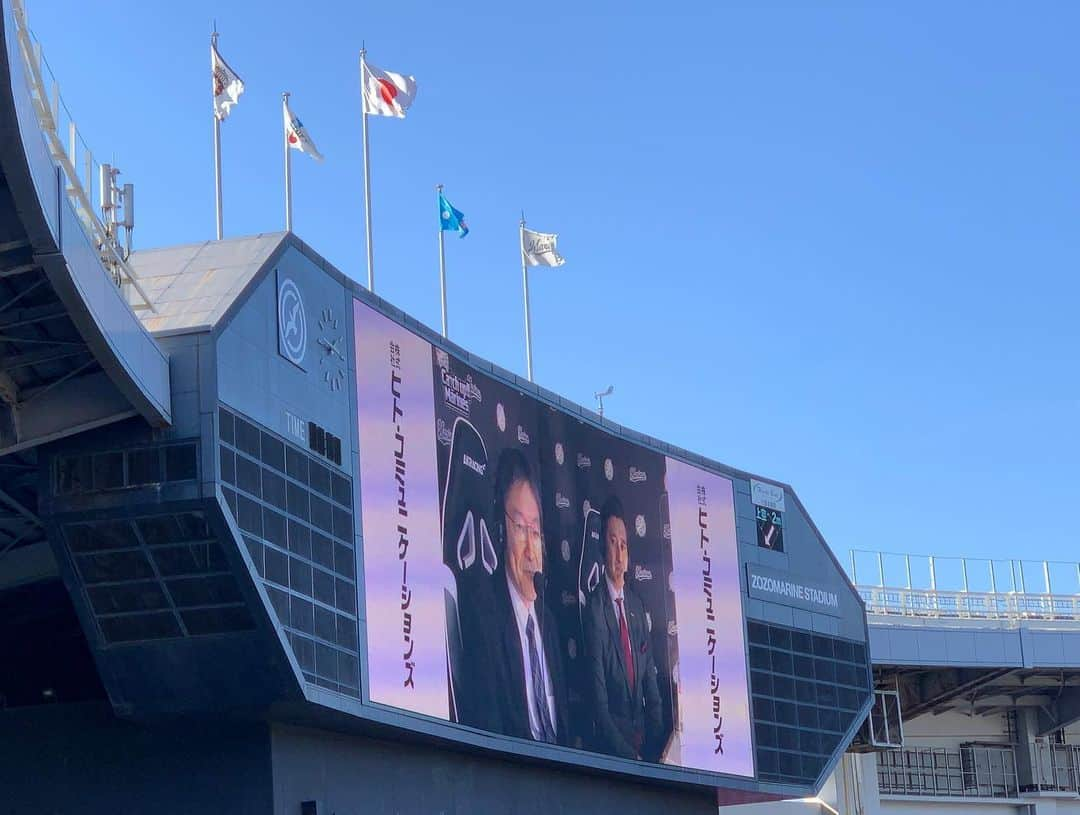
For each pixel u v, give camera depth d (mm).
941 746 90062
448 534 48906
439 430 49312
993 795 90312
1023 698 91812
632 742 56625
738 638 63000
